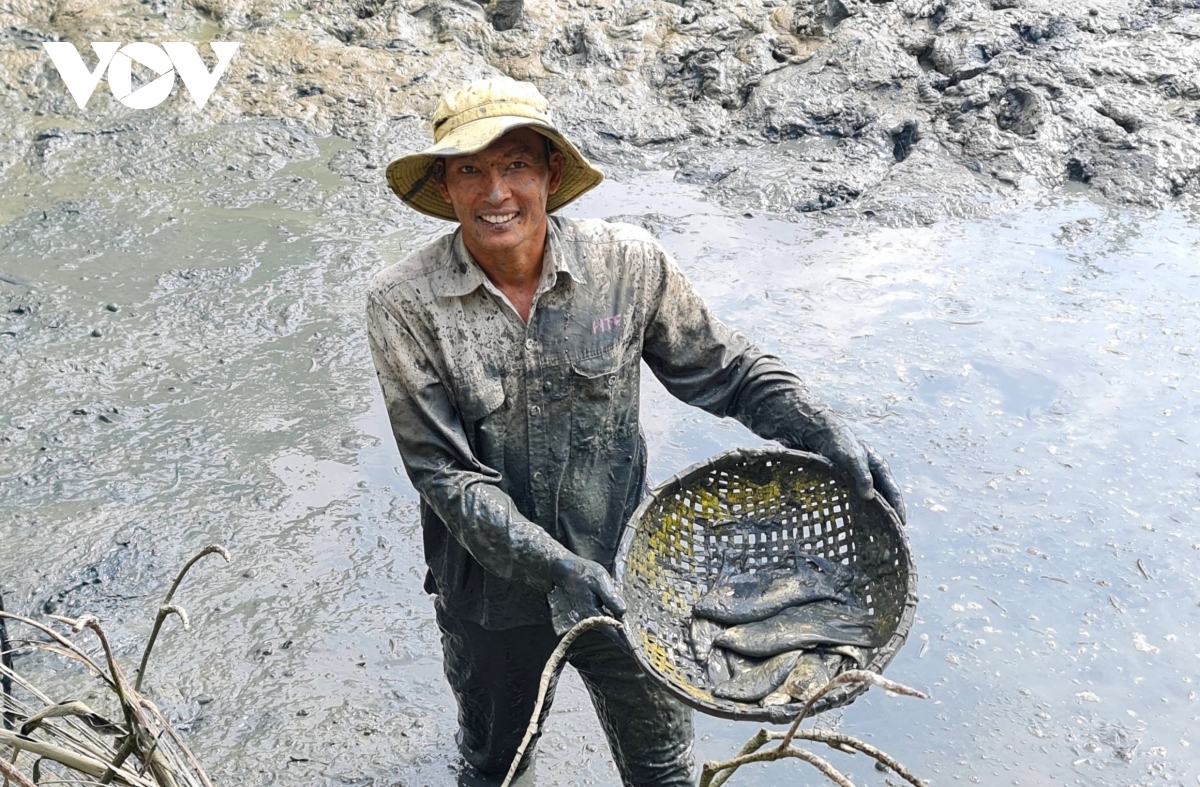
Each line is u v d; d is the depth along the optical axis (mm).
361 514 4438
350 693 3727
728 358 2877
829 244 6168
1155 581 4129
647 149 7156
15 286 5691
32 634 3900
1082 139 6930
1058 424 4871
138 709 2023
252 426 4875
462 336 2588
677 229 6262
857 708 3672
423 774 3465
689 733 3084
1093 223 6367
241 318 5543
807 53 7703
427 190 2721
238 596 4074
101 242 6074
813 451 2799
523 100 2488
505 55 7766
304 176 6777
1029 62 7352
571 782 3451
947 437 4793
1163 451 4727
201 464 4664
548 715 3590
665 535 2795
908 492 4512
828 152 7000
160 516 4402
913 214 6391
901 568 2613
